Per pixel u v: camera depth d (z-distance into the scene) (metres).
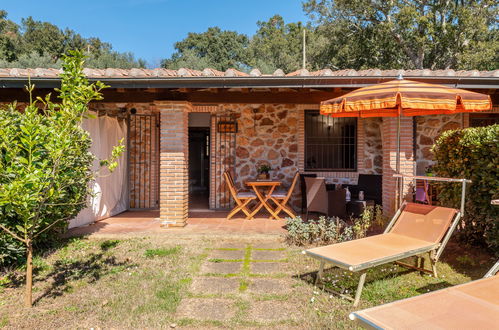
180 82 5.41
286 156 8.56
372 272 4.07
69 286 3.69
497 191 3.94
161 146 6.20
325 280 3.83
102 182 7.27
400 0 18.62
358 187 7.92
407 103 3.92
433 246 3.82
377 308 2.14
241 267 4.28
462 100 4.12
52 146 3.04
